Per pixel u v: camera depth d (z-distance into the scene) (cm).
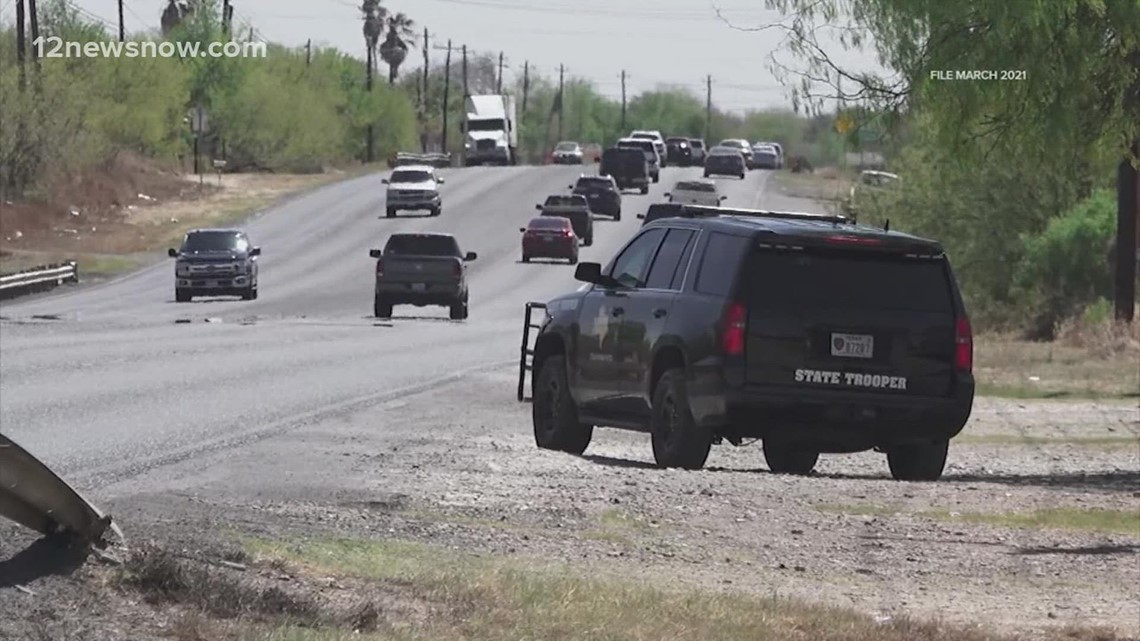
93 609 2820
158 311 18462
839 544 4578
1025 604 3944
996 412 9894
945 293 5825
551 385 6844
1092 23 6900
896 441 5822
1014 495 5666
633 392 6234
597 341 6475
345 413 7819
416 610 3203
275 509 4547
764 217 6316
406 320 17612
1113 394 11150
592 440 7462
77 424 6938
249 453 6050
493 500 4988
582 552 4272
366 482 5278
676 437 5916
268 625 2884
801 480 5728
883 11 7394
